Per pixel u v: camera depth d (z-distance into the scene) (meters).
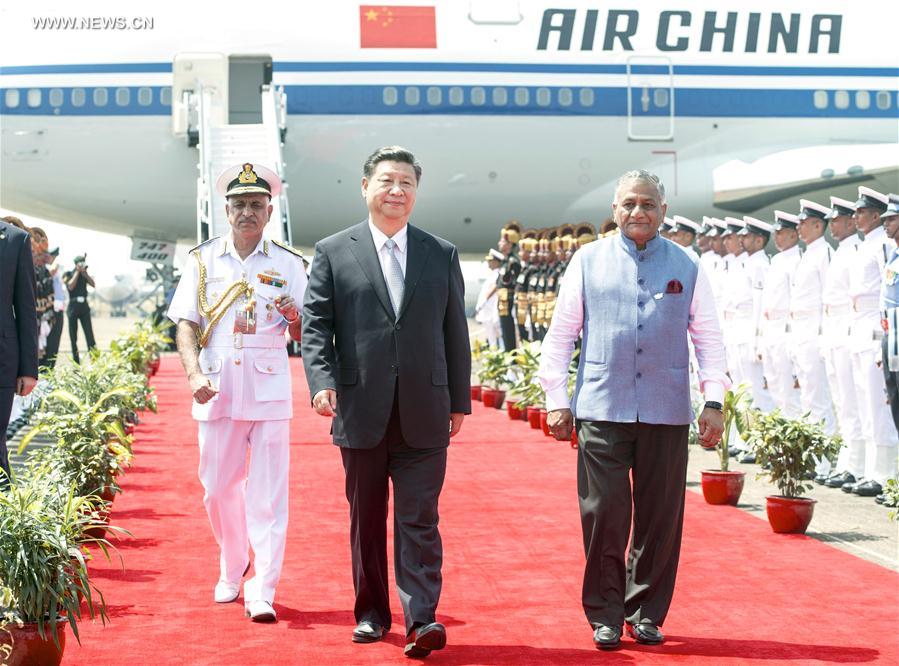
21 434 10.24
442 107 18.67
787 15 19.84
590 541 4.35
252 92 19.94
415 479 4.29
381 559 4.42
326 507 7.09
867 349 7.77
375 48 18.52
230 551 4.90
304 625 4.52
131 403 8.23
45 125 18.12
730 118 19.66
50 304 12.37
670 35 19.44
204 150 16.95
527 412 11.92
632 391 4.36
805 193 19.34
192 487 7.72
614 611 4.28
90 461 5.88
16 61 18.17
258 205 4.84
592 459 4.38
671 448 4.40
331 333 4.43
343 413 4.34
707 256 11.64
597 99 19.19
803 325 8.97
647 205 4.44
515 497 7.45
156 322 22.70
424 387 4.29
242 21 18.30
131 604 4.80
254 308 4.82
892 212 6.99
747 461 9.30
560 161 19.22
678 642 4.29
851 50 20.11
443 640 4.02
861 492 7.78
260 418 4.76
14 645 3.75
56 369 8.23
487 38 18.83
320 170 18.55
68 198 18.58
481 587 5.14
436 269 4.40
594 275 4.51
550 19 19.05
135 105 18.14
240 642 4.27
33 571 3.77
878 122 20.12
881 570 5.44
